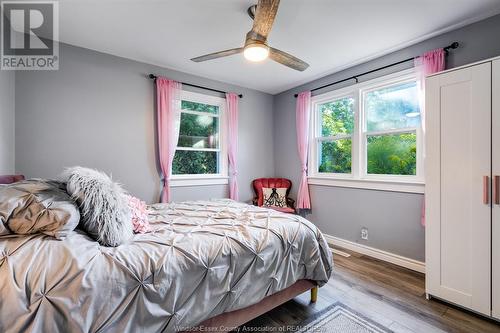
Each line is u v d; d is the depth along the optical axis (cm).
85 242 116
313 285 193
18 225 106
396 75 275
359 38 249
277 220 187
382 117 298
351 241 320
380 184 288
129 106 296
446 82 188
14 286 88
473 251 176
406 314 180
